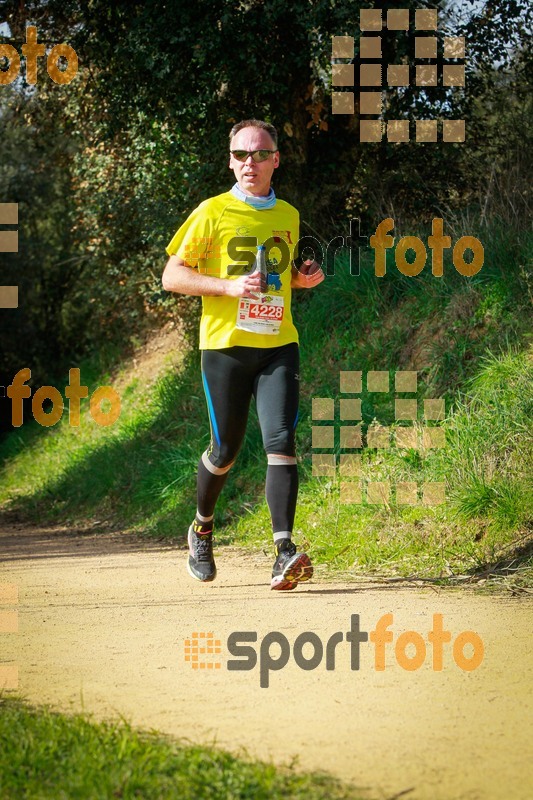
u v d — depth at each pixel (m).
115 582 7.11
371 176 13.75
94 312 21.03
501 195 11.15
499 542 6.96
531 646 4.42
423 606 5.49
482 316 10.16
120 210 15.55
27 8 14.30
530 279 9.92
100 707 3.53
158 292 15.57
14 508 15.57
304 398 11.42
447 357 9.95
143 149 14.36
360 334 11.64
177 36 12.78
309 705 3.52
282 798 2.59
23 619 5.48
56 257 21.84
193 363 15.34
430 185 13.51
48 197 21.42
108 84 14.01
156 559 8.73
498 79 13.49
